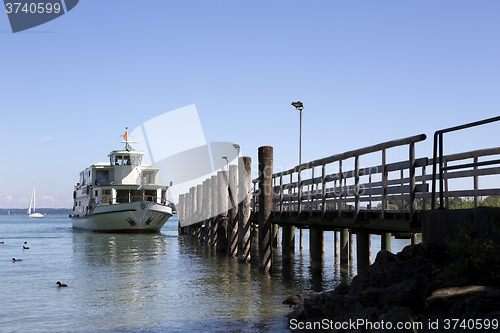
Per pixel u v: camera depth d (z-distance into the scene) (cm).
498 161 863
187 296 1442
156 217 4462
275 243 3109
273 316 1169
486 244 832
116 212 4409
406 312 749
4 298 1432
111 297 1438
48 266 2181
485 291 756
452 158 1088
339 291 984
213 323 1115
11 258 2544
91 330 1073
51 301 1386
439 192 1011
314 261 1791
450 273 833
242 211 2252
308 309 1011
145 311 1250
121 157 4762
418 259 934
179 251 2914
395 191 1161
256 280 1728
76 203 5853
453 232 927
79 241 3806
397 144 1126
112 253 2800
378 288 885
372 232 1464
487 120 878
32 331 1070
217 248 2866
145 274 1903
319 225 1798
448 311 739
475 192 977
